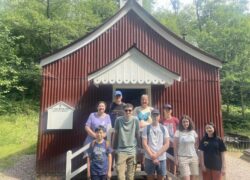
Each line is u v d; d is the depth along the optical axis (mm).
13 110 22281
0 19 22625
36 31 24516
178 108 9898
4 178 9117
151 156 6129
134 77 8750
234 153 15781
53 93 9555
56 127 9289
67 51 9828
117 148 6402
